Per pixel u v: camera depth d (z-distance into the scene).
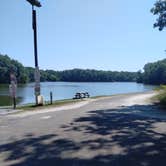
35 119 17.77
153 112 21.62
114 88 111.31
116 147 10.62
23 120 17.42
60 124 15.59
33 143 11.19
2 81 145.62
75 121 16.67
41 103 27.81
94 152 9.93
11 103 39.69
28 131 13.66
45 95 63.22
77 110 22.83
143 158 9.31
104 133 13.15
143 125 15.51
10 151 10.07
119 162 8.88
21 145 10.89
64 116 18.95
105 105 27.75
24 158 9.25
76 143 11.17
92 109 23.66
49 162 8.85
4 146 10.77
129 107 25.58
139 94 48.94
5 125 15.55
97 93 72.44
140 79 174.62
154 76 144.25
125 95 46.56
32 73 174.62
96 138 12.07
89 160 9.04
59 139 11.85
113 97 41.56
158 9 33.09
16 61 155.75
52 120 17.16
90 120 17.09
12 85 25.73
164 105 27.19
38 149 10.30
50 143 11.16
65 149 10.29
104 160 9.05
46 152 9.91
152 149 10.41
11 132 13.45
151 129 14.34
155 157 9.43
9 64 148.50
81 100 35.66
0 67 145.25
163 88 46.38
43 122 16.42
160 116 19.31
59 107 25.70
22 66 157.88
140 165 8.63
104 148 10.46
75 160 9.04
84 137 12.25
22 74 156.62
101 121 16.75
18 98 53.03
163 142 11.49
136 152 10.00
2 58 147.75
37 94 27.95
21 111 22.45
